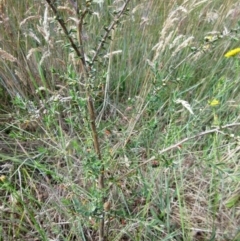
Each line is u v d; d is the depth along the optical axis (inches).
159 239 75.1
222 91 78.5
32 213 77.3
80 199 76.5
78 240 74.4
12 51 100.6
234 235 76.1
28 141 90.7
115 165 73.8
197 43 105.8
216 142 84.8
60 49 100.0
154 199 78.2
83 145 87.1
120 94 105.3
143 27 107.0
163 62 100.5
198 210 80.0
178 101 62.9
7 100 100.0
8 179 79.5
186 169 85.2
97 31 105.7
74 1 52.8
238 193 79.7
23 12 105.9
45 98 99.5
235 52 64.6
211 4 116.7
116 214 68.4
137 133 87.3
